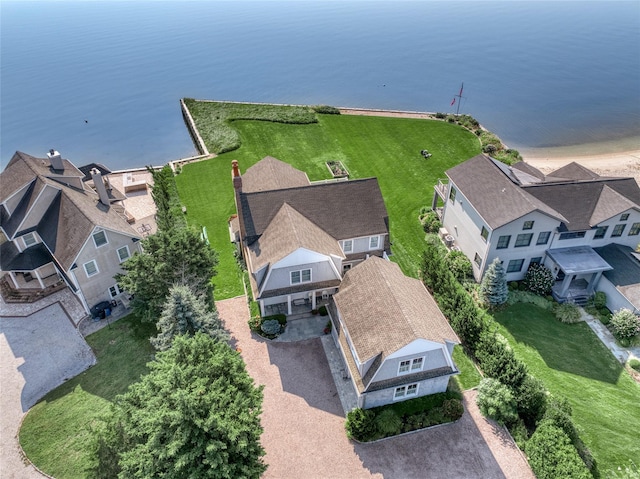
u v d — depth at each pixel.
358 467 25.75
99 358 32.78
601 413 28.97
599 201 38.91
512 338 34.66
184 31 173.88
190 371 21.92
